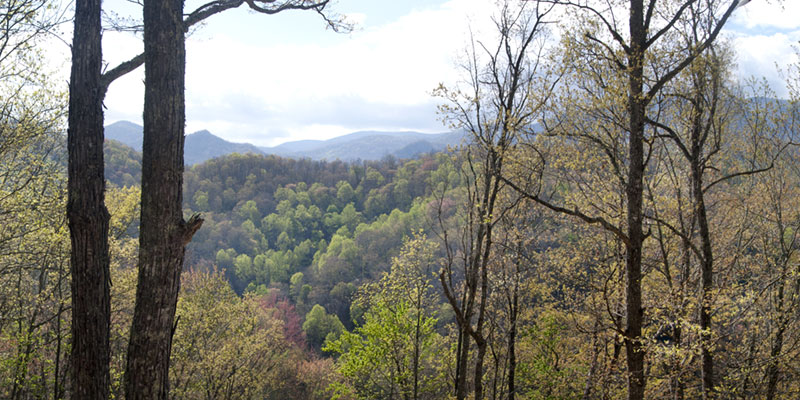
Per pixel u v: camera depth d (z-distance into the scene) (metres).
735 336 10.69
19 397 12.09
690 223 10.82
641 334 8.50
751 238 12.07
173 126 4.79
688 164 11.69
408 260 16.56
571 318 12.91
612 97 8.34
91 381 5.20
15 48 9.35
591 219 8.15
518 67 10.41
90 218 5.23
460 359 10.34
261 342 21.94
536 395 13.87
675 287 10.04
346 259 64.12
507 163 10.16
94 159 5.30
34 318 12.25
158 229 4.68
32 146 11.21
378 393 16.75
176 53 4.86
